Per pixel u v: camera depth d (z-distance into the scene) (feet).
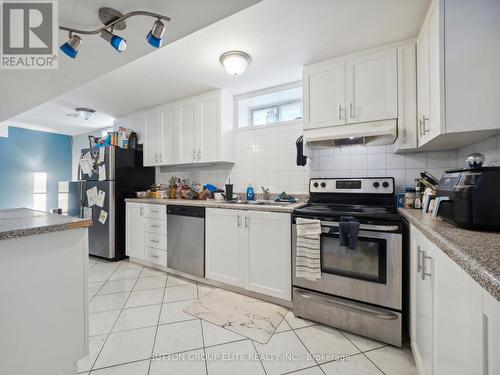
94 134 14.90
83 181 10.66
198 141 9.12
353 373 4.10
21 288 3.07
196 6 3.27
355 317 5.10
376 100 5.88
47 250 3.30
